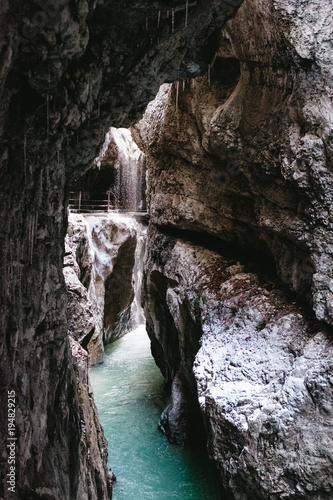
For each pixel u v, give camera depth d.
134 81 3.85
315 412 4.45
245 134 5.76
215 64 6.24
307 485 4.21
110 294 13.88
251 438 4.60
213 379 5.43
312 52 4.93
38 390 3.77
